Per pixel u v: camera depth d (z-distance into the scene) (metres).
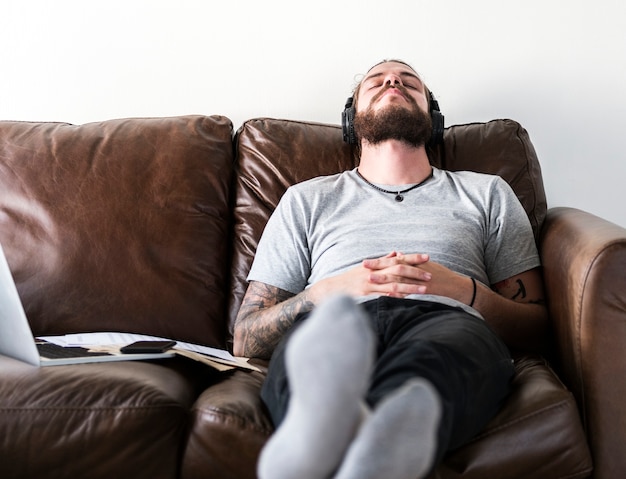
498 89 2.18
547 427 1.14
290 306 1.49
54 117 2.22
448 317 1.23
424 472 0.78
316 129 1.98
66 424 1.14
